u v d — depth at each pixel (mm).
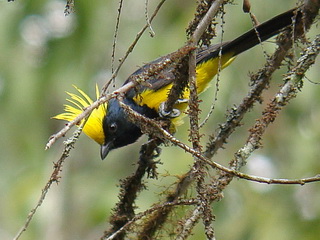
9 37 12883
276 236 12062
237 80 12625
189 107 6133
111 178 15000
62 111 13500
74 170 14977
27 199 14367
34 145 13766
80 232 14258
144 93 9477
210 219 5918
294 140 13133
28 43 13016
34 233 14219
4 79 12953
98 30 13078
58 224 14273
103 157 10430
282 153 13406
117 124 10312
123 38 13812
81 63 13055
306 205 12406
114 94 6070
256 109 13227
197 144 6016
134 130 10344
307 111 13117
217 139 7363
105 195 14445
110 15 13727
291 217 12234
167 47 13156
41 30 12984
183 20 13242
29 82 12922
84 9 12945
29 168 14406
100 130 10430
